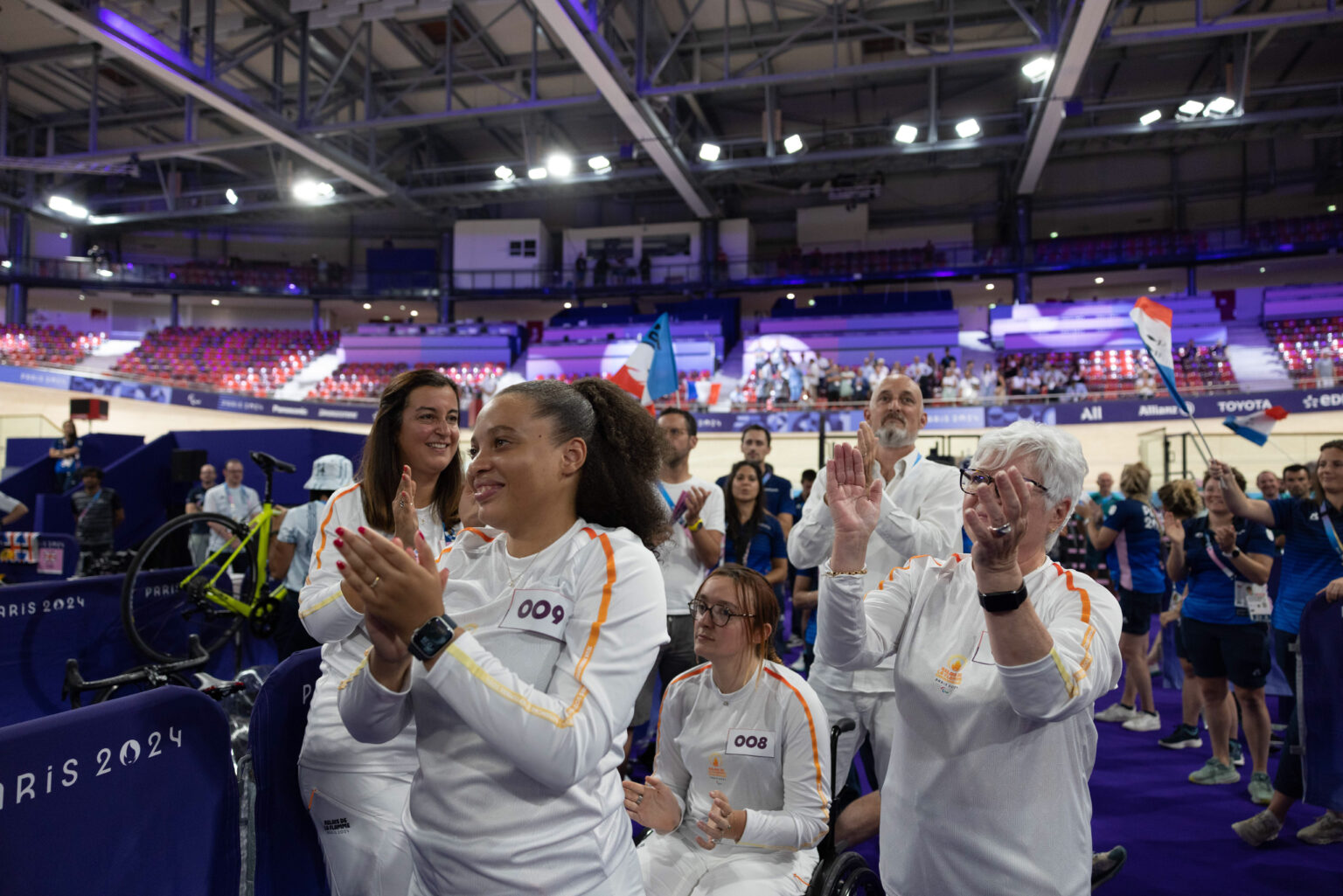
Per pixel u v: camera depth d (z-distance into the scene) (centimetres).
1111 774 427
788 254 2527
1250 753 426
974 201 2512
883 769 265
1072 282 2488
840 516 163
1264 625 387
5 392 1869
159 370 2252
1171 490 448
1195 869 313
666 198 2678
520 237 2611
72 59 1822
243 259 2753
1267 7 1698
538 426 125
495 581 128
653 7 1695
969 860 145
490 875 110
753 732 219
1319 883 300
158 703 145
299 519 406
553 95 2133
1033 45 1441
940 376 1970
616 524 133
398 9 1491
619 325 2459
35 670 335
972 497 129
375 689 116
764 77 1536
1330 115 1728
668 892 202
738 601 221
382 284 2611
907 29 1780
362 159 2289
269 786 182
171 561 651
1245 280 2372
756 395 1945
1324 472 377
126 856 136
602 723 109
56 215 2372
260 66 1928
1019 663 126
